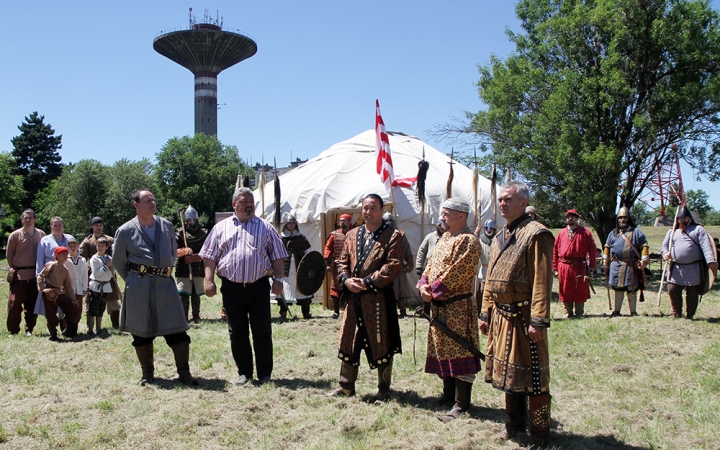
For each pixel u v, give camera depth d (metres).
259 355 5.45
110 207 47.72
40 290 7.58
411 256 8.59
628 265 8.98
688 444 3.95
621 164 15.26
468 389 4.48
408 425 4.30
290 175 13.53
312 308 10.70
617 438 4.06
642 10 15.24
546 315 3.59
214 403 4.78
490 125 17.64
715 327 7.70
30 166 58.78
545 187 17.08
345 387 4.96
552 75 16.27
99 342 7.50
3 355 6.66
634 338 7.18
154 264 5.32
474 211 11.58
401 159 12.69
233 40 77.25
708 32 15.45
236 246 5.37
